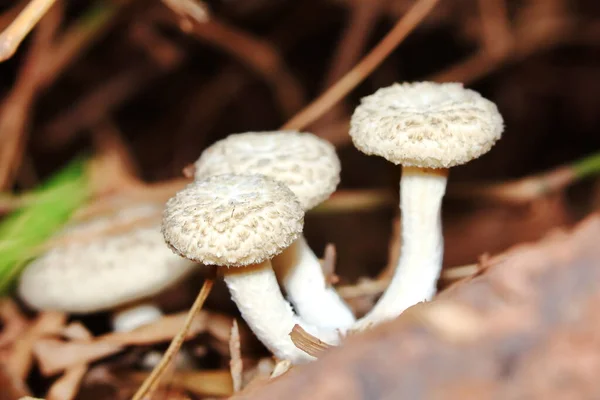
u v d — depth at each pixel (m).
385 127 0.19
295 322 0.20
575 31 0.40
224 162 0.20
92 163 0.29
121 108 0.47
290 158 0.19
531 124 0.45
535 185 0.28
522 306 0.16
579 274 0.16
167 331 0.22
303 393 0.16
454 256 0.32
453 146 0.18
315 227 0.38
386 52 0.25
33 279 0.22
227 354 0.22
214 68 0.46
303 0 0.42
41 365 0.22
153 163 0.47
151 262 0.22
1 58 0.20
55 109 0.43
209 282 0.20
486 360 0.16
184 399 0.21
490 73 0.43
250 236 0.18
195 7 0.23
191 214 0.18
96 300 0.22
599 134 0.45
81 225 0.23
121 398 0.22
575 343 0.16
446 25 0.41
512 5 0.40
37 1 0.20
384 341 0.16
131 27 0.40
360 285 0.22
